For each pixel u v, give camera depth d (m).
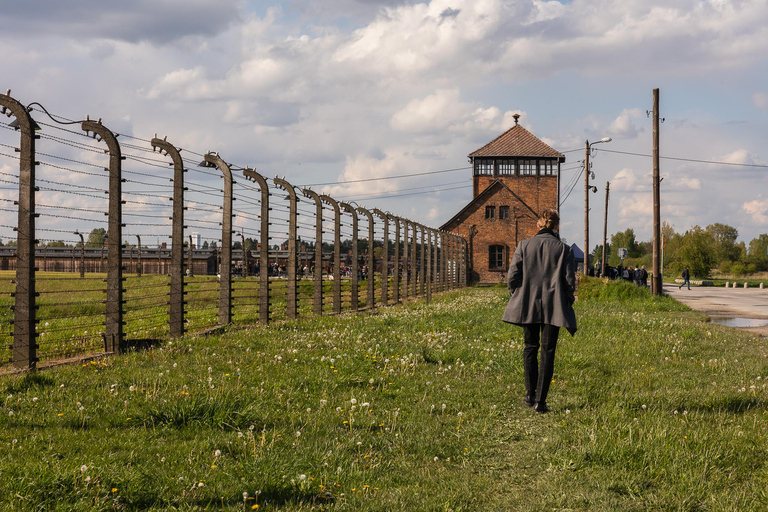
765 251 140.38
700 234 86.56
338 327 12.09
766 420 5.29
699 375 7.81
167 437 4.57
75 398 5.55
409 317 15.01
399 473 4.11
